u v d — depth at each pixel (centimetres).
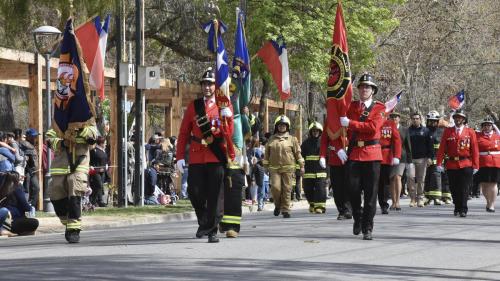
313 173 6625
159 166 7988
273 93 10744
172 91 8706
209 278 2811
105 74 7462
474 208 7119
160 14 9694
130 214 6450
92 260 3284
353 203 4131
